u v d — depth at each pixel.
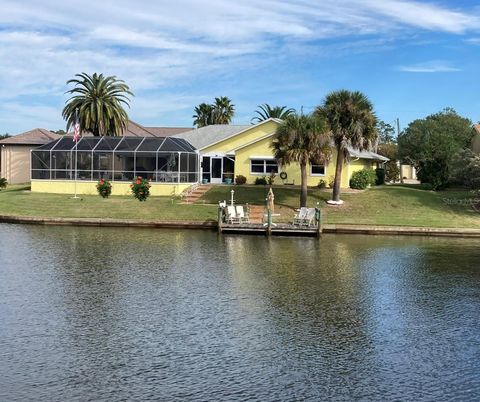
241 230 32.75
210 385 10.66
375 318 15.24
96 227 34.66
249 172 48.25
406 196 41.09
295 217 34.66
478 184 41.97
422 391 10.59
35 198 42.28
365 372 11.45
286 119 37.53
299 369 11.53
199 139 56.88
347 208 38.38
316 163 38.03
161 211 37.53
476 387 10.80
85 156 46.09
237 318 14.92
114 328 13.90
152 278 19.58
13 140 61.31
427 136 59.28
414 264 23.36
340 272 21.36
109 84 58.81
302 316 15.27
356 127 36.56
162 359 11.92
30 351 12.27
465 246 28.92
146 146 45.94
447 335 13.89
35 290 17.50
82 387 10.49
